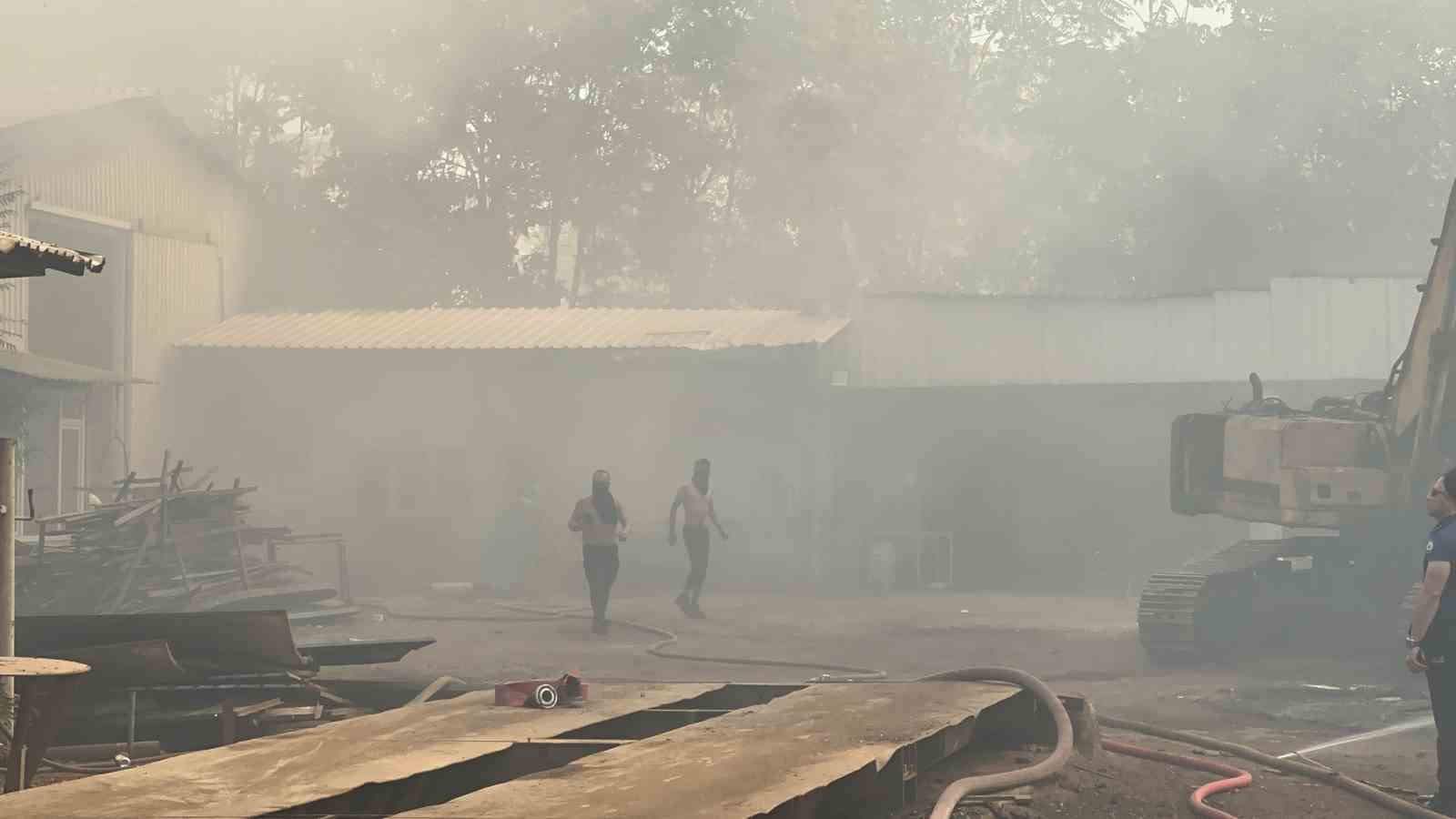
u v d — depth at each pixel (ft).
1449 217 46.96
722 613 68.39
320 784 19.35
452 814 17.65
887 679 44.39
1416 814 24.93
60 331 88.58
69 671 22.07
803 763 21.07
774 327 88.17
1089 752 28.22
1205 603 49.78
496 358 91.71
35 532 70.79
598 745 23.06
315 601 64.90
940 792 24.56
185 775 19.97
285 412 93.30
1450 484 25.95
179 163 93.56
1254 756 28.94
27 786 22.13
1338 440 50.37
